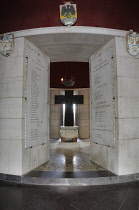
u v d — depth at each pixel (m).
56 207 2.67
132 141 3.91
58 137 10.41
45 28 4.00
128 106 3.95
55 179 3.56
